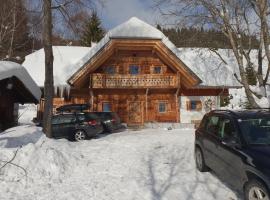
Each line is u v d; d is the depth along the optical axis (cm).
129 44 3077
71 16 1602
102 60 3033
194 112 3234
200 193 762
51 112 1539
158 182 848
